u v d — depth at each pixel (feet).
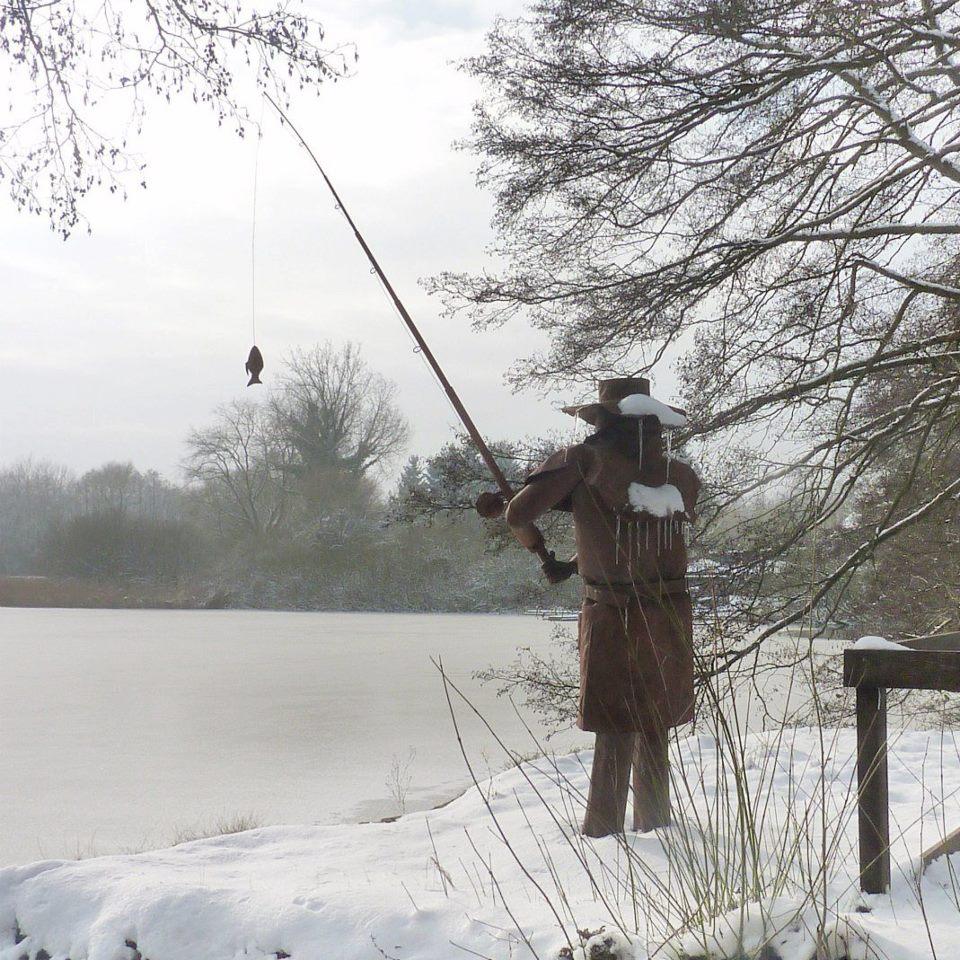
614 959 8.41
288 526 216.54
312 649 104.63
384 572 193.98
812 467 30.68
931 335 32.17
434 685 74.33
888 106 33.91
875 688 10.54
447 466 34.83
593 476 14.10
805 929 8.45
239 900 10.22
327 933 9.60
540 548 14.56
